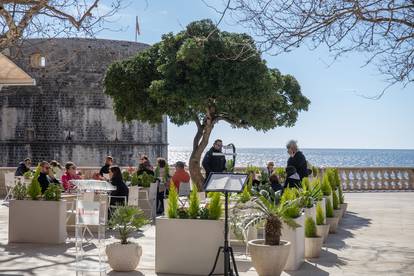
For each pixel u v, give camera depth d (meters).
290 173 14.20
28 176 19.00
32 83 14.78
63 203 12.02
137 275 8.80
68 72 45.09
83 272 8.98
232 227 8.87
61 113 45.31
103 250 11.06
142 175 17.69
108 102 46.09
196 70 22.89
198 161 24.47
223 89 22.59
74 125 45.47
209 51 22.52
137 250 9.12
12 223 11.96
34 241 11.89
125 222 9.24
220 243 8.82
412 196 24.80
